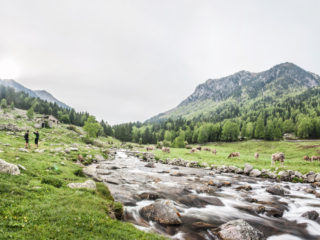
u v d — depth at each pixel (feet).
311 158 154.71
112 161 130.41
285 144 317.83
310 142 316.60
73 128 384.47
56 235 21.62
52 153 92.48
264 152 287.48
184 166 139.44
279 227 39.65
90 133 285.02
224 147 366.22
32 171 47.09
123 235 25.48
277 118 540.93
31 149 94.63
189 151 237.25
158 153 212.84
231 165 129.70
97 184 48.32
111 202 37.50
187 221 38.45
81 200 33.37
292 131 451.12
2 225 21.03
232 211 47.37
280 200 59.57
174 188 63.93
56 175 50.34
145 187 62.59
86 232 23.82
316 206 54.75
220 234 32.19
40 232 21.34
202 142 446.60
